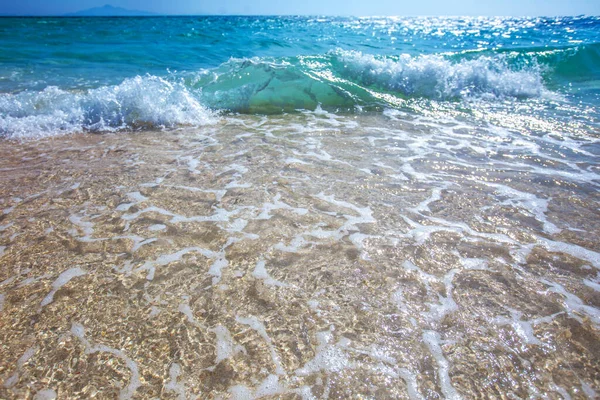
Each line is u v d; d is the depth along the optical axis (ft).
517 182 11.60
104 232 8.85
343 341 5.97
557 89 24.25
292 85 22.08
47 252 8.07
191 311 6.55
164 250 8.21
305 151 14.12
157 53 35.73
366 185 11.34
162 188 11.07
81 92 21.27
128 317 6.39
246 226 9.16
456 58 28.43
